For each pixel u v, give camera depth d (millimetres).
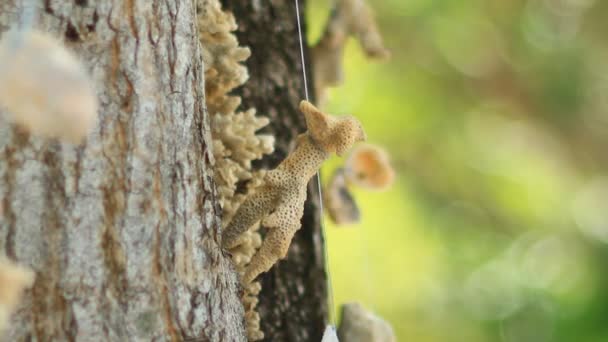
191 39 1605
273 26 1735
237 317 1617
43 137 1579
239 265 1649
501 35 3061
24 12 1580
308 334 1725
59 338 1577
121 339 1583
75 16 1585
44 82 1520
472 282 2938
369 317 1725
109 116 1586
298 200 1628
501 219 3025
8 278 1537
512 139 3061
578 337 2939
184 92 1602
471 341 2873
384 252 2824
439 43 2959
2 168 1578
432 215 2932
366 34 1801
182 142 1600
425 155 2943
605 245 3072
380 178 1771
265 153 1693
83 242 1581
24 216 1577
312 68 1787
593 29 3135
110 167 1585
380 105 2832
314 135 1626
